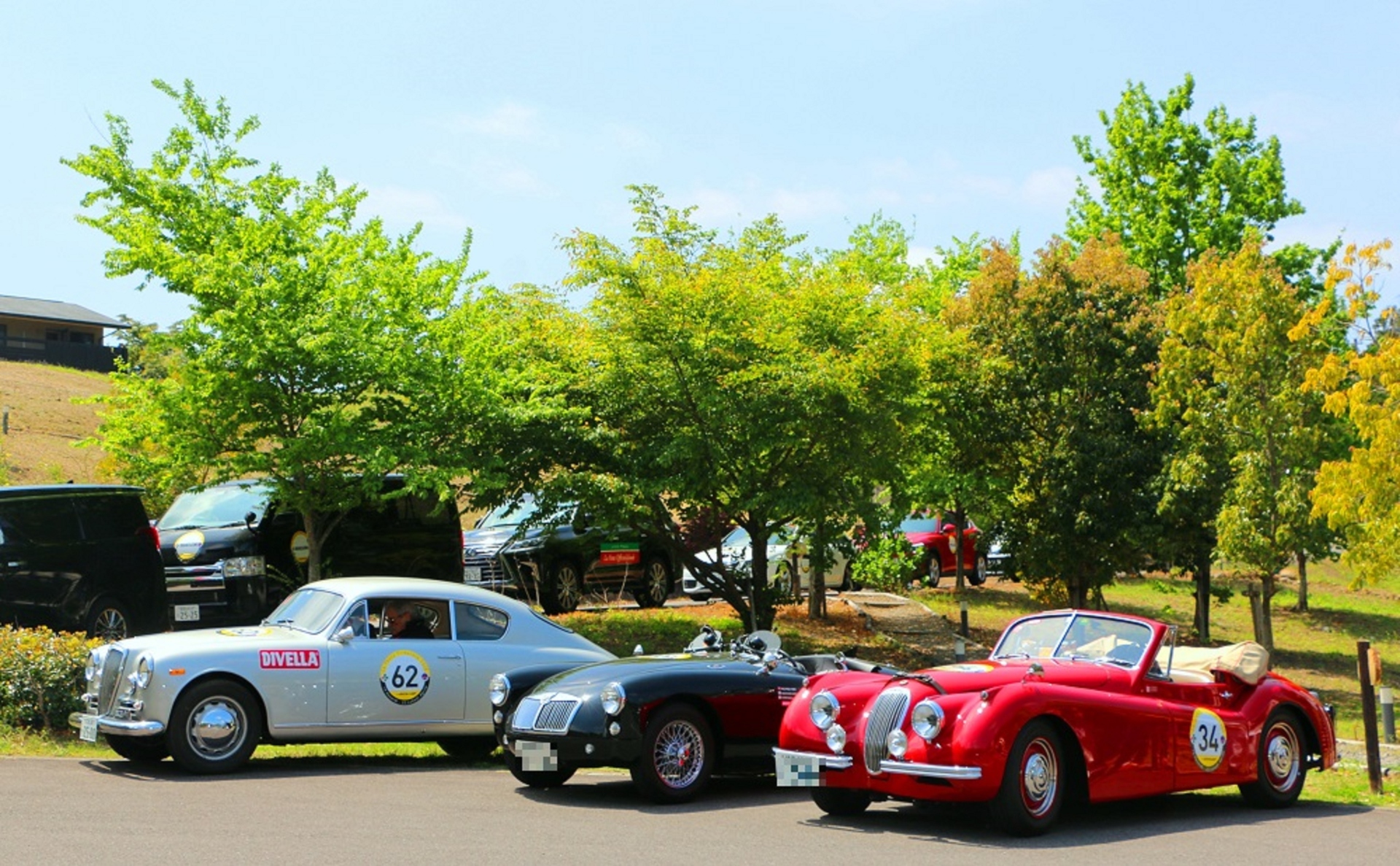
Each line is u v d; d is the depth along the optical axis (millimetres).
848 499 20016
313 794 9828
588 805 9938
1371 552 21797
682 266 18844
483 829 8500
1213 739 10000
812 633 23547
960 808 10180
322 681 11289
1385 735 16234
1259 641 26109
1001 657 10500
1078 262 27422
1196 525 26562
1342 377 21391
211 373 16750
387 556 19297
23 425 44625
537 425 19156
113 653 11070
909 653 23219
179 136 17391
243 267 16734
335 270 17656
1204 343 26203
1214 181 36688
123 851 7359
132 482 17688
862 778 9039
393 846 7758
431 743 13977
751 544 20875
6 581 14859
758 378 19203
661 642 20609
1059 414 26312
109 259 16594
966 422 26141
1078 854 8156
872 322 19922
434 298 18188
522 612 12555
